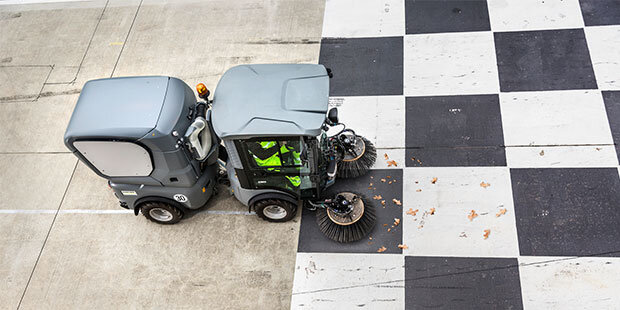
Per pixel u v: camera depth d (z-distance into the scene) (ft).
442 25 23.94
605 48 21.89
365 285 16.96
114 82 16.66
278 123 15.08
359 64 23.02
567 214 17.66
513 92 21.13
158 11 26.66
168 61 24.30
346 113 21.43
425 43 23.35
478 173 19.07
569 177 18.52
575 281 16.24
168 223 19.10
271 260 17.87
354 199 17.74
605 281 16.12
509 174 18.89
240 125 15.14
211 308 17.07
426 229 17.92
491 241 17.38
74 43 25.81
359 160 19.11
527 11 23.80
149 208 18.17
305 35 24.41
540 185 18.45
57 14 27.35
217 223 19.01
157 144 15.58
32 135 22.48
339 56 23.40
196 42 24.91
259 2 26.23
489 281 16.58
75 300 17.67
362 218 17.65
